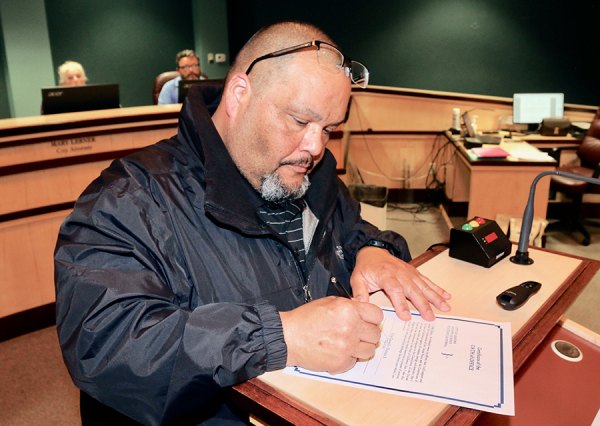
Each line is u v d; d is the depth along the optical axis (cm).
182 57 473
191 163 114
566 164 459
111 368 85
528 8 471
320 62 98
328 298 93
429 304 107
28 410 221
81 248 95
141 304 89
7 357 256
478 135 436
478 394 81
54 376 244
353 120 491
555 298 112
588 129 417
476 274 123
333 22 497
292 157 106
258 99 103
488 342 95
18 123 251
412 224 454
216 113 119
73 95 286
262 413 80
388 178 507
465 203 473
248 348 84
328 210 131
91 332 87
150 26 579
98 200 101
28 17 495
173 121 295
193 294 104
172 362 85
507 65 486
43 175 260
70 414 219
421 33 489
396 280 114
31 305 272
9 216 253
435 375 85
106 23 554
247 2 535
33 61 505
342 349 85
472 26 481
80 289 90
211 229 109
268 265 112
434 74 496
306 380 84
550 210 466
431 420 76
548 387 110
